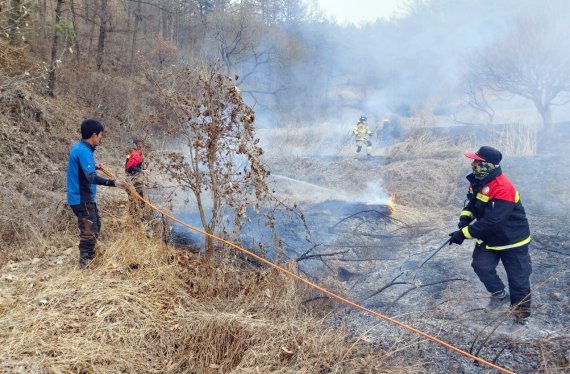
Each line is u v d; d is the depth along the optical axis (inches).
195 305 162.2
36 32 572.4
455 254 227.6
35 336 132.5
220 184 186.2
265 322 147.4
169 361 136.3
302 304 168.9
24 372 118.2
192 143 199.3
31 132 416.5
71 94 571.8
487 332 155.8
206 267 180.9
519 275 161.5
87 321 142.6
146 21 978.7
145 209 211.9
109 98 591.5
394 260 227.5
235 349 136.5
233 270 179.5
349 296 186.7
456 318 166.7
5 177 311.1
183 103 184.4
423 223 292.4
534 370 134.0
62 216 250.5
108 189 328.2
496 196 160.7
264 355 131.9
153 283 168.2
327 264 215.9
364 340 147.5
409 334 155.3
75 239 229.6
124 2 887.7
